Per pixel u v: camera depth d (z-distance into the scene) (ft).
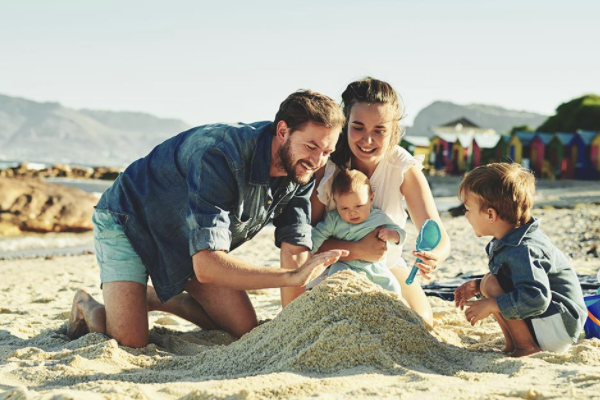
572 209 62.49
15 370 10.42
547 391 8.00
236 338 14.12
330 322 10.36
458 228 47.03
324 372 9.62
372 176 14.20
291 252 13.08
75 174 185.47
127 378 9.93
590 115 155.02
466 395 7.98
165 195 12.30
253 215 12.14
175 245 12.58
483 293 11.57
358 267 13.75
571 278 11.18
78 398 7.89
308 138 10.93
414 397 8.04
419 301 14.49
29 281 26.89
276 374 9.18
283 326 10.79
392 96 13.20
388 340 10.32
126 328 12.49
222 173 11.32
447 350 10.80
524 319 10.96
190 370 10.53
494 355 10.77
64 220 51.31
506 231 11.18
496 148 143.74
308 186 13.12
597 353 10.27
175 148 12.39
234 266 11.02
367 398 7.98
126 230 12.62
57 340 13.30
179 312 14.66
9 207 50.14
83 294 13.88
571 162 123.65
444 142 169.48
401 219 14.65
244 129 11.64
